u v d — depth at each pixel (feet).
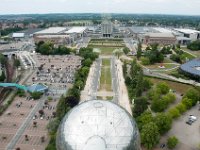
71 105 618.85
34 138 529.45
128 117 258.16
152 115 569.64
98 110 256.52
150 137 456.45
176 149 481.46
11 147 498.28
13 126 580.71
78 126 243.19
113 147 229.66
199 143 502.79
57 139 257.34
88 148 227.81
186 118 613.93
